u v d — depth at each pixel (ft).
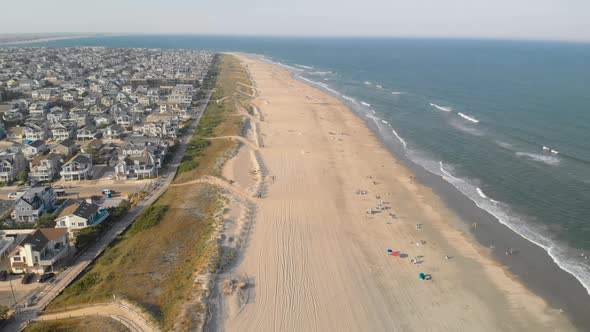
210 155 346.54
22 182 283.18
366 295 176.55
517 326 160.35
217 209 247.50
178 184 286.87
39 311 157.89
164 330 148.05
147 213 235.20
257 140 390.42
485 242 221.46
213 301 168.14
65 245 194.70
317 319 161.68
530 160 335.06
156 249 203.10
